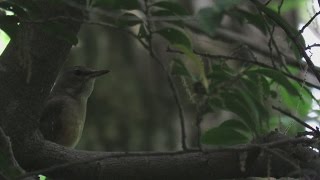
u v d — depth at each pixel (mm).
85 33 16469
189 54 7156
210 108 8039
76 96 13688
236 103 7980
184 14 7445
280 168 8477
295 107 10094
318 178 7855
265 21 8227
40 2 8039
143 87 16328
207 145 8711
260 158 8539
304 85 8875
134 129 16000
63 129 12906
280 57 8594
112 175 8984
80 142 15828
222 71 8164
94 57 16312
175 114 16141
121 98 16203
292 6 12977
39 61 8789
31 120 9102
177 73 8258
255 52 13828
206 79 7621
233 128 8312
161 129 16062
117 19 7473
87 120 15992
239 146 8078
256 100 8125
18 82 8953
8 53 9000
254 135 8109
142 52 16562
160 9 7707
